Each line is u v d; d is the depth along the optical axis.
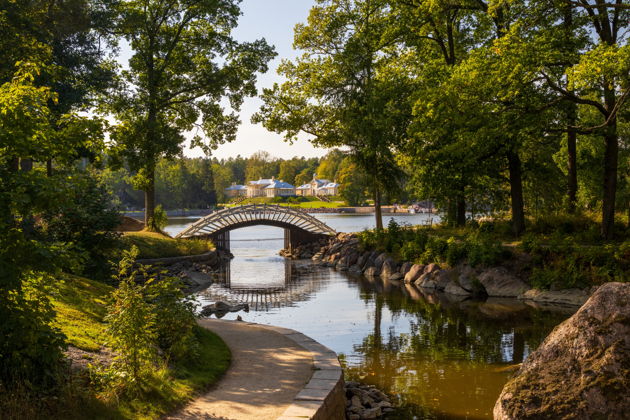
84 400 7.52
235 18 37.56
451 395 11.92
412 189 39.59
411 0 32.16
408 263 31.75
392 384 12.73
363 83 38.25
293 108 40.50
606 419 7.67
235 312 22.17
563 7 24.25
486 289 25.39
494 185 35.78
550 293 23.09
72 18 28.70
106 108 35.84
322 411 8.65
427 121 25.69
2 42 24.09
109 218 21.06
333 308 22.95
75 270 8.27
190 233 45.12
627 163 41.28
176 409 8.45
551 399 8.17
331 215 118.94
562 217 29.67
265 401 8.88
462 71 24.05
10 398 6.91
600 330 8.32
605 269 21.98
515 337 17.19
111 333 8.94
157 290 11.44
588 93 24.52
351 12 38.06
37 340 7.72
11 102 7.69
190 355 10.76
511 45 22.52
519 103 24.25
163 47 36.81
